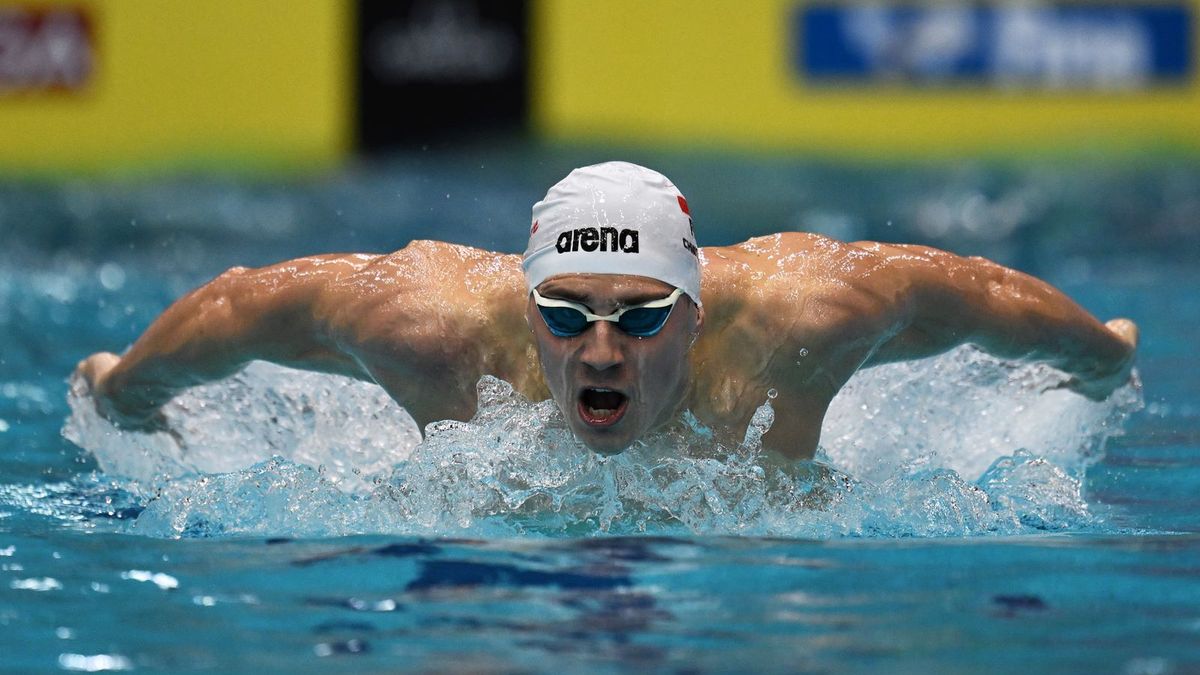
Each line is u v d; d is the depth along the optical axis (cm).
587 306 898
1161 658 700
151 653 721
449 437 1005
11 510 1052
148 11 3388
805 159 3406
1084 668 686
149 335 1095
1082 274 2531
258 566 880
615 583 838
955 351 1161
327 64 3425
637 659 702
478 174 3347
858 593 817
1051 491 1077
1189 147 3338
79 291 2284
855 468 1132
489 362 1003
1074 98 3369
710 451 1002
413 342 1002
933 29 3372
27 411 1472
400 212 3002
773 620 765
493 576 853
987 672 680
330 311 1032
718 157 3431
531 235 965
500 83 3441
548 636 739
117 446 1196
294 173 3391
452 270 1038
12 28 3366
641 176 955
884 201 3139
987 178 3247
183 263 2567
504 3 3422
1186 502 1092
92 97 3381
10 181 3269
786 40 3412
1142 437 1366
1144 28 3353
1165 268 2562
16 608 797
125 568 879
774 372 995
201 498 1020
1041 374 1159
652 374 915
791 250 1041
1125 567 873
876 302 1007
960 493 1028
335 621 769
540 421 994
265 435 1170
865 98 3409
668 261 921
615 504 998
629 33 3431
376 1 3422
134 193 3203
